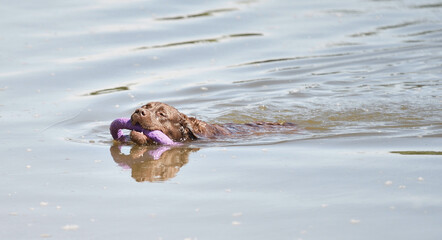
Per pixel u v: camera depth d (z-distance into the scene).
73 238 10.39
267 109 19.16
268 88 21.12
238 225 10.72
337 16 29.44
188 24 27.62
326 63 23.42
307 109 19.00
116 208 11.63
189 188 12.59
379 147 14.95
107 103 19.53
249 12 29.73
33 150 15.41
